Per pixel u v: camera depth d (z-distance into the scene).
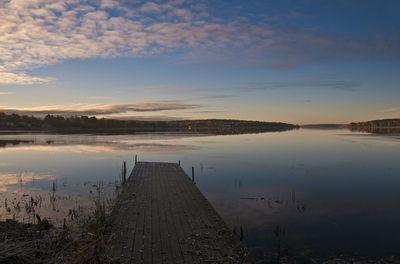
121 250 5.89
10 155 27.86
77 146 38.12
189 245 6.23
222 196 12.64
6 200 11.41
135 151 32.19
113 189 13.66
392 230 8.62
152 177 14.87
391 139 54.38
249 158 26.05
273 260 6.67
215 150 33.44
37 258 5.30
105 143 43.62
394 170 19.42
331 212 10.41
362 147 36.91
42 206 10.60
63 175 17.52
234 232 8.12
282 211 10.48
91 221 7.51
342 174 18.08
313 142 46.44
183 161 24.20
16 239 6.68
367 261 6.66
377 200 11.98
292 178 16.70
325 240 7.86
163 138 57.81
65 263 4.97
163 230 7.13
